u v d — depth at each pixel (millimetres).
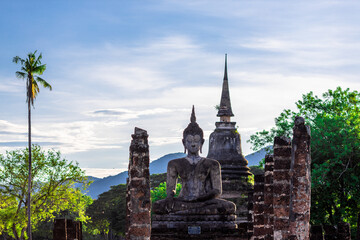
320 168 42469
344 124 45469
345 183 44062
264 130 52219
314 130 45688
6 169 64750
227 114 47312
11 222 63562
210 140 46906
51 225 85000
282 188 20438
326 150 44625
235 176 44281
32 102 58906
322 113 49375
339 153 42906
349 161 43625
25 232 68250
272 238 23594
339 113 49250
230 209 32062
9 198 64938
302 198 17953
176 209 32250
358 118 46031
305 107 50656
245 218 41500
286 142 20625
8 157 65062
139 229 20453
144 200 20578
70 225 27484
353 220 45156
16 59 57844
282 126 50875
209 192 32656
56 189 65375
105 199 97312
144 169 20750
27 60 58000
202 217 31938
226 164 45219
